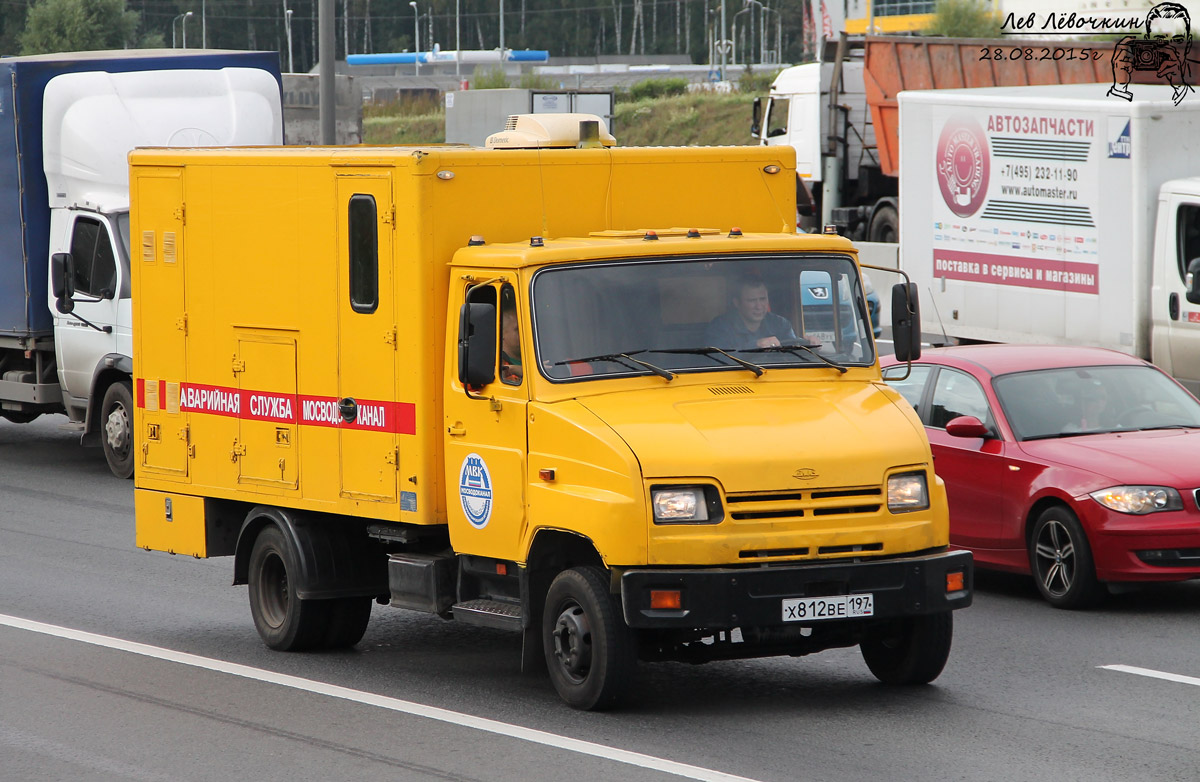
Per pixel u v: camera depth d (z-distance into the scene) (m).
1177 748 28.12
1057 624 39.16
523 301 31.30
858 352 33.28
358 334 34.44
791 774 26.55
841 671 34.84
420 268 32.84
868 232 118.56
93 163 66.69
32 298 68.94
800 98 123.19
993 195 74.12
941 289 78.12
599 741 28.84
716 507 28.98
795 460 29.47
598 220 34.88
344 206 34.50
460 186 33.19
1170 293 64.94
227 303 37.75
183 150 38.94
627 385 31.33
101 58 70.88
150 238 39.72
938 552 30.88
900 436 30.70
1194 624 39.00
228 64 72.94
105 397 66.69
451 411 32.91
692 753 27.95
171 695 33.47
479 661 36.66
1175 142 65.94
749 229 36.72
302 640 37.31
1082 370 44.97
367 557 37.16
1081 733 29.20
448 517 33.16
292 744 29.33
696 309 32.47
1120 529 39.31
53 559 50.69
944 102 76.69
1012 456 42.28
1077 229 69.19
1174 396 44.53
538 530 30.92
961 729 29.52
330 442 35.41
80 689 34.12
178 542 39.97
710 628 28.91
